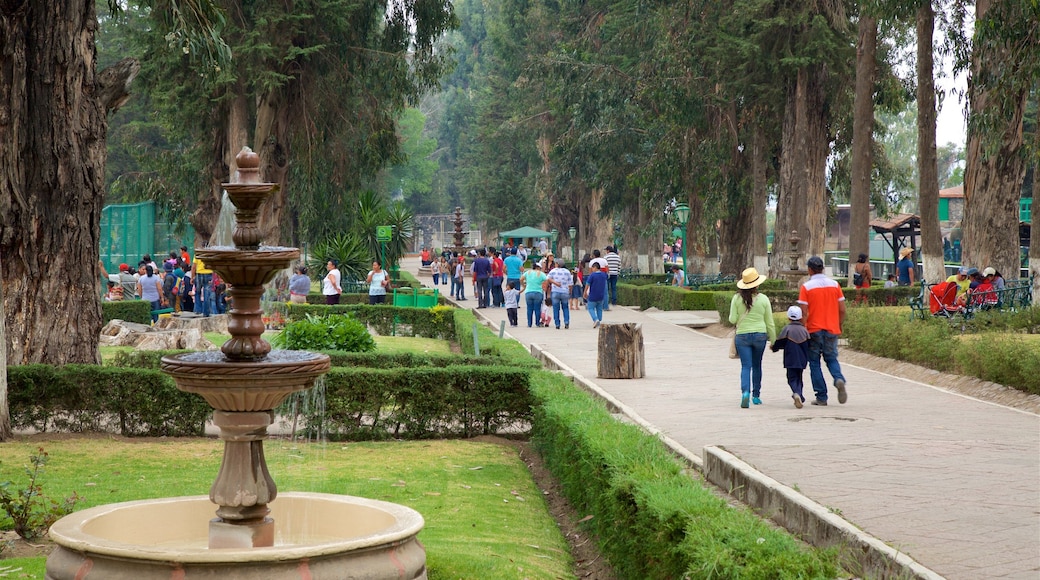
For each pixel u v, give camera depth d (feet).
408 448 39.78
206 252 18.13
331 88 128.26
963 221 88.02
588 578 23.99
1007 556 18.88
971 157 86.53
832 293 43.50
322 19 122.21
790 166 128.88
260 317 19.01
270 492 18.85
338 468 35.01
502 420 43.29
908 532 20.65
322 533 20.75
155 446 38.99
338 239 129.49
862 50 111.24
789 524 23.41
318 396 41.06
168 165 132.98
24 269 43.91
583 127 153.38
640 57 142.00
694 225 159.63
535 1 208.64
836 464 28.19
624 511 21.16
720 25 126.52
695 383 53.36
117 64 47.14
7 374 40.68
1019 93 79.56
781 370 59.67
